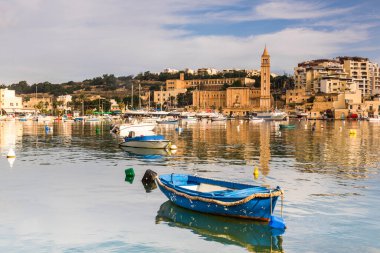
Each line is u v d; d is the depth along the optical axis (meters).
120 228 23.83
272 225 23.64
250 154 56.81
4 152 59.22
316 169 43.00
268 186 34.00
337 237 22.31
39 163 47.53
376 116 199.62
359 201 29.06
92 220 25.19
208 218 25.50
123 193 31.72
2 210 27.17
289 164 46.75
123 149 62.97
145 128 98.81
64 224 24.45
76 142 75.88
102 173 40.50
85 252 20.48
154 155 55.41
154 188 33.44
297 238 22.23
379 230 23.30
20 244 21.50
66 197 30.53
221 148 65.12
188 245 21.38
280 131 112.38
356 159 51.00
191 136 92.94
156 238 22.33
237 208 24.39
